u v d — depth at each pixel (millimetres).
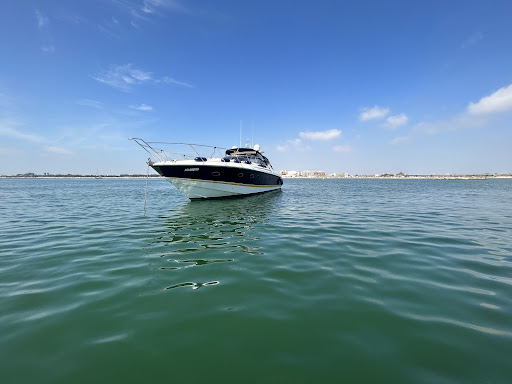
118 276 3604
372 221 8023
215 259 4332
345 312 2592
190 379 1747
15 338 2174
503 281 3359
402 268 3863
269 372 1807
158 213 9914
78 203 14016
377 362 1896
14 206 12586
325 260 4250
